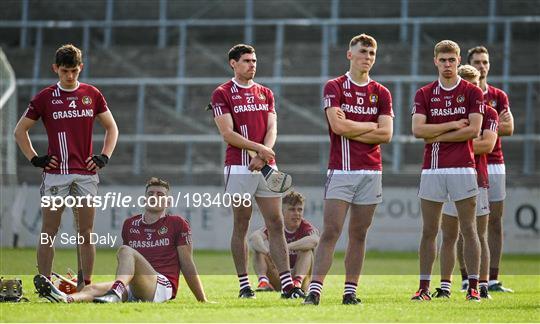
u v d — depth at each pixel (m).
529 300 37.19
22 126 35.41
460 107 35.62
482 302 35.06
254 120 37.12
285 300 35.41
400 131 106.25
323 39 122.88
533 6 124.44
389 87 110.88
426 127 35.47
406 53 119.81
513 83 112.94
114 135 36.41
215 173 94.38
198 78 120.56
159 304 32.03
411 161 106.00
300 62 120.00
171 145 112.06
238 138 36.31
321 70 119.06
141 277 33.56
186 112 115.31
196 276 35.09
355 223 33.78
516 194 89.69
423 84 110.75
